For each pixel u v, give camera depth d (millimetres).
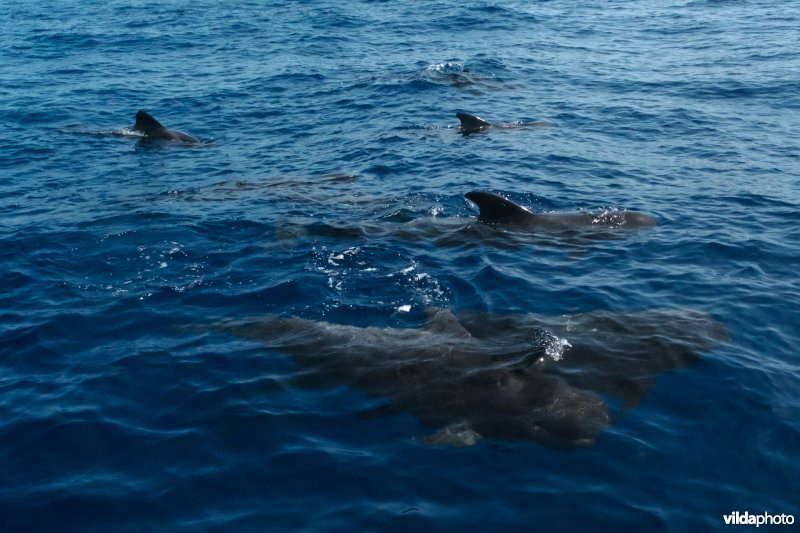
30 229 13125
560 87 24125
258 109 22578
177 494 6641
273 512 6387
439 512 6336
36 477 6918
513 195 14469
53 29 37031
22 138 19828
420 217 13297
